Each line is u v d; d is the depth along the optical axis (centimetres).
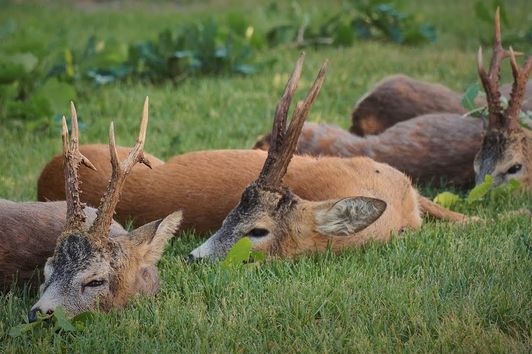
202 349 855
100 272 895
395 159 1388
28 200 1325
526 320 892
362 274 1002
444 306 927
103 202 902
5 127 1692
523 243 1088
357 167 1172
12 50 1878
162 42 2048
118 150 1209
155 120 1750
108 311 909
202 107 1839
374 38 2478
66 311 874
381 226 1118
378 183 1155
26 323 899
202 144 1592
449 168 1394
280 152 1026
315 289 962
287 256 1041
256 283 988
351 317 912
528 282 973
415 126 1418
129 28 2745
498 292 948
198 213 1141
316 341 874
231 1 3259
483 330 876
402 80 1616
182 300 971
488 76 1291
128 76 2033
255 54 2227
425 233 1136
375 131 1608
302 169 1159
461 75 2036
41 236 1008
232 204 1134
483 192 1252
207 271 1002
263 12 2450
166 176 1166
